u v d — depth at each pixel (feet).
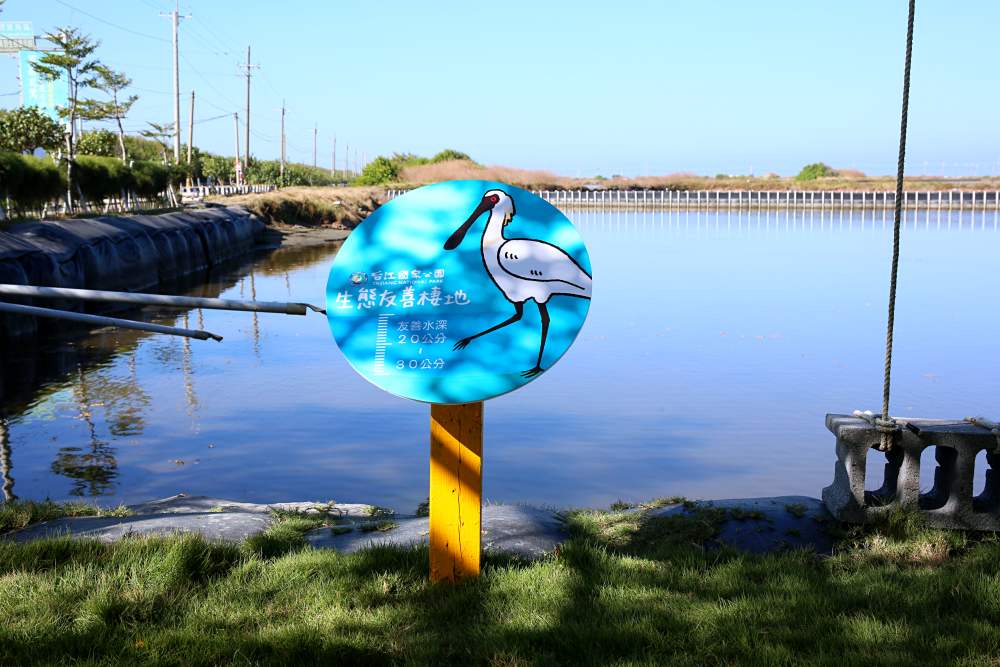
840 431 18.38
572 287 14.26
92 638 12.78
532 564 16.11
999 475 18.20
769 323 69.36
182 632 13.03
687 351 58.13
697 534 18.34
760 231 188.24
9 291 17.85
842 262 118.93
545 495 30.07
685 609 13.85
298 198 197.36
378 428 40.04
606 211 294.25
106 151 176.35
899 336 63.52
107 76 130.72
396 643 12.76
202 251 121.08
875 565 16.31
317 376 51.88
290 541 18.08
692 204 310.86
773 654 12.16
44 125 126.11
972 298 83.20
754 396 45.73
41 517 21.49
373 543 17.49
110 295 17.80
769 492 30.58
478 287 14.42
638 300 82.58
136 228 98.84
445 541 14.87
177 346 62.03
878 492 19.49
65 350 60.29
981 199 297.94
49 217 98.22
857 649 12.40
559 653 12.50
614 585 14.94
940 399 45.01
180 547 15.67
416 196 14.79
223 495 30.40
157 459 35.27
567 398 45.21
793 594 14.44
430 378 14.26
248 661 12.17
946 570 15.57
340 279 14.74
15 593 14.25
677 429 39.24
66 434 39.17
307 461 34.78
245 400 45.73
